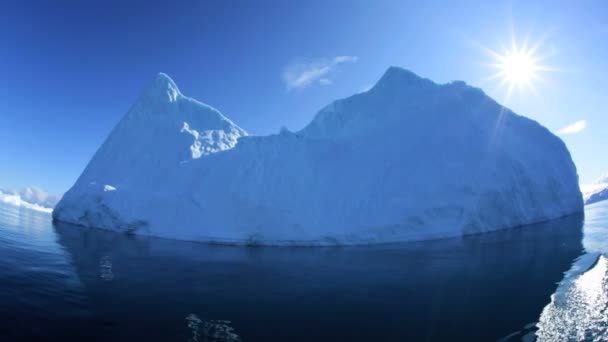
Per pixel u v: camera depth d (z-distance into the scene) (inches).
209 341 161.9
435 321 194.7
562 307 214.7
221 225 501.0
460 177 560.4
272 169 563.8
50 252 327.3
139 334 165.0
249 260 358.6
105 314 185.8
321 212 513.0
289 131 638.5
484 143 610.2
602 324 188.2
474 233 538.3
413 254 397.1
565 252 376.2
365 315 202.2
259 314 200.1
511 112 711.7
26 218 609.6
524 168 619.5
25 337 152.0
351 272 306.5
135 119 748.6
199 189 557.3
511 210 581.0
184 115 768.3
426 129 631.2
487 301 227.3
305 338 170.7
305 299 229.5
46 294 206.4
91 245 396.5
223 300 221.8
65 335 158.1
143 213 544.1
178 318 187.0
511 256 369.7
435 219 526.6
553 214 647.8
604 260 325.7
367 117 735.1
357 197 534.9
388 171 571.5
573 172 735.7
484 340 171.8
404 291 249.3
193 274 285.7
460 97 673.6
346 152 609.9
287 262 350.9
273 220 493.4
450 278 284.5
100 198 580.4
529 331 181.6
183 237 502.9
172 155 661.9
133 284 245.1
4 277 228.2
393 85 760.3
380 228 496.4
